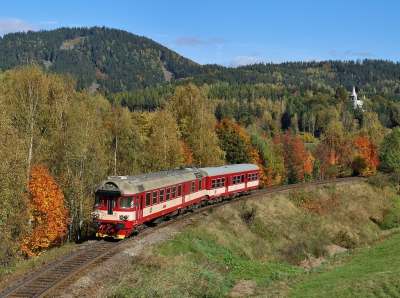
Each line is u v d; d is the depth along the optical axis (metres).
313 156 94.12
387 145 86.50
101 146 42.56
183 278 21.39
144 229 30.12
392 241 39.66
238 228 35.94
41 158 34.25
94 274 19.94
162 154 49.34
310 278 25.42
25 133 32.16
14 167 27.19
